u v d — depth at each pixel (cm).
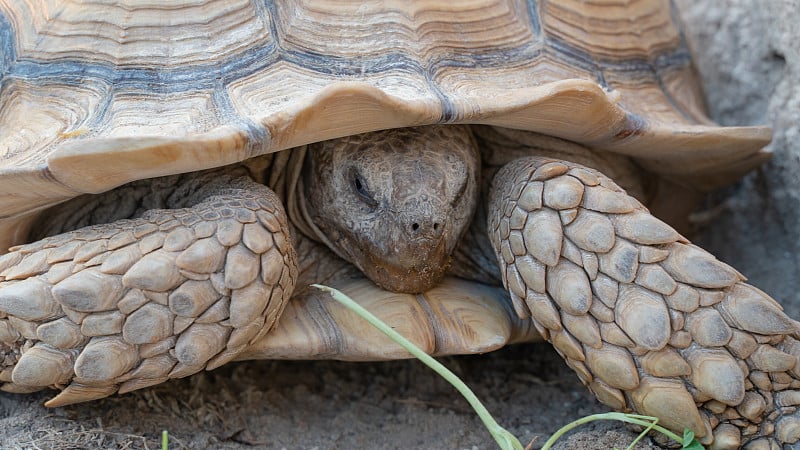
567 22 101
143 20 96
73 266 92
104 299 92
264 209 94
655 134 99
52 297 92
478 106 94
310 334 97
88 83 96
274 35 96
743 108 113
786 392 93
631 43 104
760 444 93
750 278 112
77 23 97
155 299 92
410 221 95
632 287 93
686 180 109
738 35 112
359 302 98
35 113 96
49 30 97
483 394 104
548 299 94
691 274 93
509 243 96
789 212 110
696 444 93
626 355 93
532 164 97
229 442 98
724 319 93
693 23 115
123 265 92
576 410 101
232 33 96
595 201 94
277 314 95
